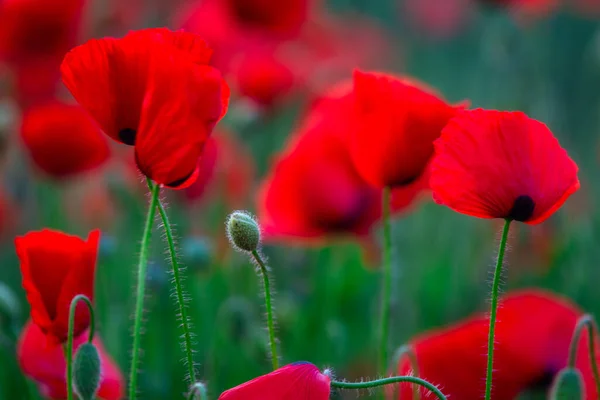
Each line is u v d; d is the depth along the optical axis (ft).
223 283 6.60
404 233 8.20
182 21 6.65
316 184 4.63
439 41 16.07
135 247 6.64
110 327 5.04
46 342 3.93
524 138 3.63
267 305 3.76
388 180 4.08
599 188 9.68
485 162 3.64
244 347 5.21
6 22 5.86
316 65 7.75
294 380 3.59
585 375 4.17
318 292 6.65
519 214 3.66
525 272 7.57
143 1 8.34
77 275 3.77
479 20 15.89
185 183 3.66
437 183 3.67
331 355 5.83
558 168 3.62
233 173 7.09
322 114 4.66
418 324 6.71
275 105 7.07
